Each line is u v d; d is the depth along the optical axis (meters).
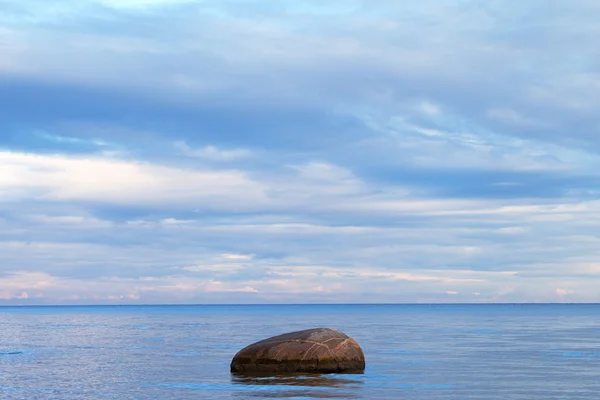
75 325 105.25
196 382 29.69
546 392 26.55
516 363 37.28
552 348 48.69
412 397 25.22
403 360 38.97
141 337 67.06
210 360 40.25
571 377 31.11
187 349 49.38
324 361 30.81
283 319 131.75
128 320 134.62
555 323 104.50
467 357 41.00
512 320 122.25
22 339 65.25
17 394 27.28
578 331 76.19
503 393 26.28
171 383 29.64
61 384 29.97
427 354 43.22
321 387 27.36
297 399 24.80
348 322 111.25
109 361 40.22
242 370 31.52
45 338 67.00
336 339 31.77
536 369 34.28
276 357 30.98
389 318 140.00
